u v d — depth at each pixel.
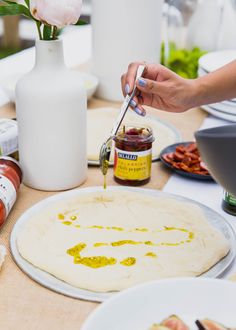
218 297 0.65
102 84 1.54
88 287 0.73
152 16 1.42
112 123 1.35
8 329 0.66
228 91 1.02
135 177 1.04
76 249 0.81
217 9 1.59
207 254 0.80
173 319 0.62
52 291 0.73
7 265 0.79
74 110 0.97
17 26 2.60
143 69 0.98
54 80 0.94
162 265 0.78
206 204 1.00
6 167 0.94
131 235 0.86
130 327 0.61
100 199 0.97
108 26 1.44
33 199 0.99
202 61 1.47
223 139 0.54
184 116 1.45
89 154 1.15
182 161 1.11
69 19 0.87
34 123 0.96
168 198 0.99
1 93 1.52
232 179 0.57
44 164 1.00
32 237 0.84
